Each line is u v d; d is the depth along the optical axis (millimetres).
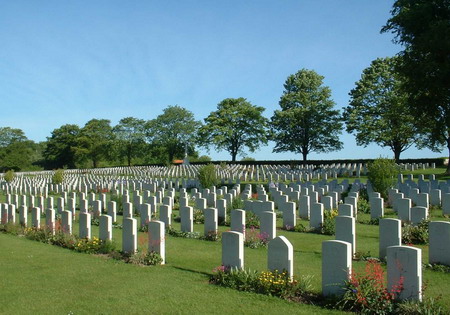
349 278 7789
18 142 100875
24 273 10336
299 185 26266
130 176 54375
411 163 48938
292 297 8156
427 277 9281
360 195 23609
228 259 9562
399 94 49438
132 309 7695
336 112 63750
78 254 12555
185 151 81500
